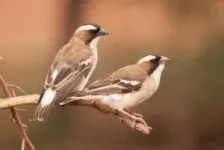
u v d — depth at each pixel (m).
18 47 25.39
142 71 10.55
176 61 21.62
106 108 10.07
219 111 21.27
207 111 21.33
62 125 21.28
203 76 21.39
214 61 21.39
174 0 22.09
